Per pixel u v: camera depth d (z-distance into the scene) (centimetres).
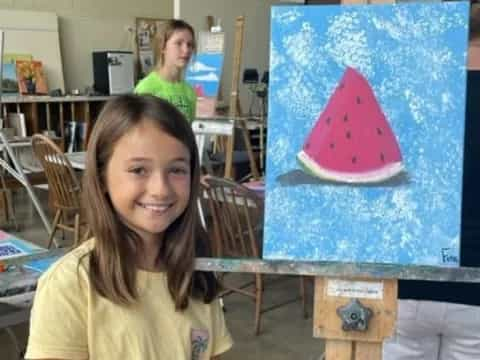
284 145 107
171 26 307
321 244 106
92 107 645
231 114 477
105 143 96
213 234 301
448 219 104
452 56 102
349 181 106
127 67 671
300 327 304
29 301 198
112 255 96
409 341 150
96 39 693
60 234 443
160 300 101
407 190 104
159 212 96
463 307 139
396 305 106
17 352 263
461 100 102
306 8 105
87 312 94
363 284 107
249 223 284
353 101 105
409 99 103
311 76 106
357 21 104
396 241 105
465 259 131
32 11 634
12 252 206
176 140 97
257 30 677
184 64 311
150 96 102
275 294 344
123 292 95
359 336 108
